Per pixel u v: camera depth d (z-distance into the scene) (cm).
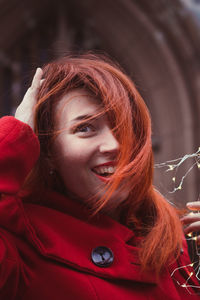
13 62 577
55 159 82
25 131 76
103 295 72
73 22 600
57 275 72
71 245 77
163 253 81
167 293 80
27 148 76
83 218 84
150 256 79
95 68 86
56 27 597
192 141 518
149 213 95
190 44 519
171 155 539
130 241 86
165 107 555
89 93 83
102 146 79
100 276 74
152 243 80
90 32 601
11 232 75
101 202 81
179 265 92
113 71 88
